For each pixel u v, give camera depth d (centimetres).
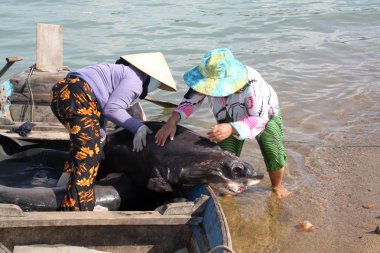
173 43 1138
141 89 425
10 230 342
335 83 907
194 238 367
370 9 1557
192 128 699
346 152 640
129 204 428
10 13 1402
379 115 762
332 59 1060
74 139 390
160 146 428
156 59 446
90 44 1104
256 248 446
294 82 905
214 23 1345
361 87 886
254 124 443
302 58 1059
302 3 1655
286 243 454
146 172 428
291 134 693
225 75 414
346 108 790
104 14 1423
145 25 1301
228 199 524
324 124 729
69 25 1277
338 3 1661
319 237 462
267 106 450
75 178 386
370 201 525
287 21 1395
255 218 491
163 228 368
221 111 462
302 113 766
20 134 539
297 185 558
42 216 344
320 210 508
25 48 1064
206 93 409
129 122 424
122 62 441
